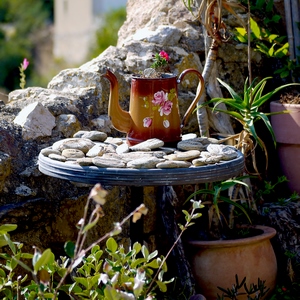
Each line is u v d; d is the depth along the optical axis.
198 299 3.05
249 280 3.26
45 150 2.72
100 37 12.65
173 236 3.36
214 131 3.69
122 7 13.28
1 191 2.92
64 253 3.14
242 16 3.98
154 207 3.45
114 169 2.48
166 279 3.36
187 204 3.57
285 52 3.91
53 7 17.52
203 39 3.91
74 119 3.28
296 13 4.08
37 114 3.18
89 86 3.49
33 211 2.96
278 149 3.87
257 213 3.68
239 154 2.75
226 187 3.22
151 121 2.81
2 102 3.34
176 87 2.88
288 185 3.87
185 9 4.01
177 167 2.52
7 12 16.69
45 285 2.35
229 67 3.90
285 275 3.53
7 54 14.38
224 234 3.44
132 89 2.85
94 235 3.22
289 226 3.59
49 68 15.02
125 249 3.33
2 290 2.56
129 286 2.29
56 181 3.09
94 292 2.51
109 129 3.44
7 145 3.01
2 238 2.42
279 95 4.06
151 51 3.74
